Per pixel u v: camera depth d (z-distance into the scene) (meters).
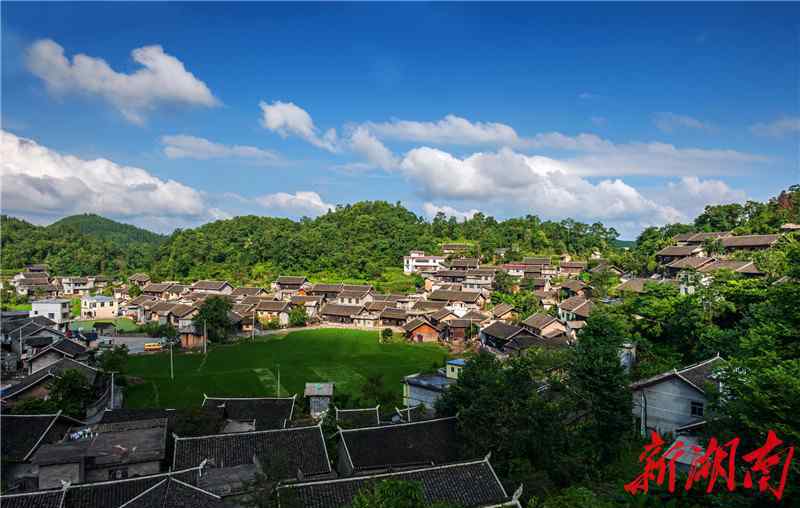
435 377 46.66
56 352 57.69
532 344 60.53
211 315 80.19
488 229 166.50
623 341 45.59
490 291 108.94
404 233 158.50
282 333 91.69
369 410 39.84
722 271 56.25
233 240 169.75
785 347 28.81
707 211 113.38
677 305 47.09
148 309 107.44
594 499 21.73
